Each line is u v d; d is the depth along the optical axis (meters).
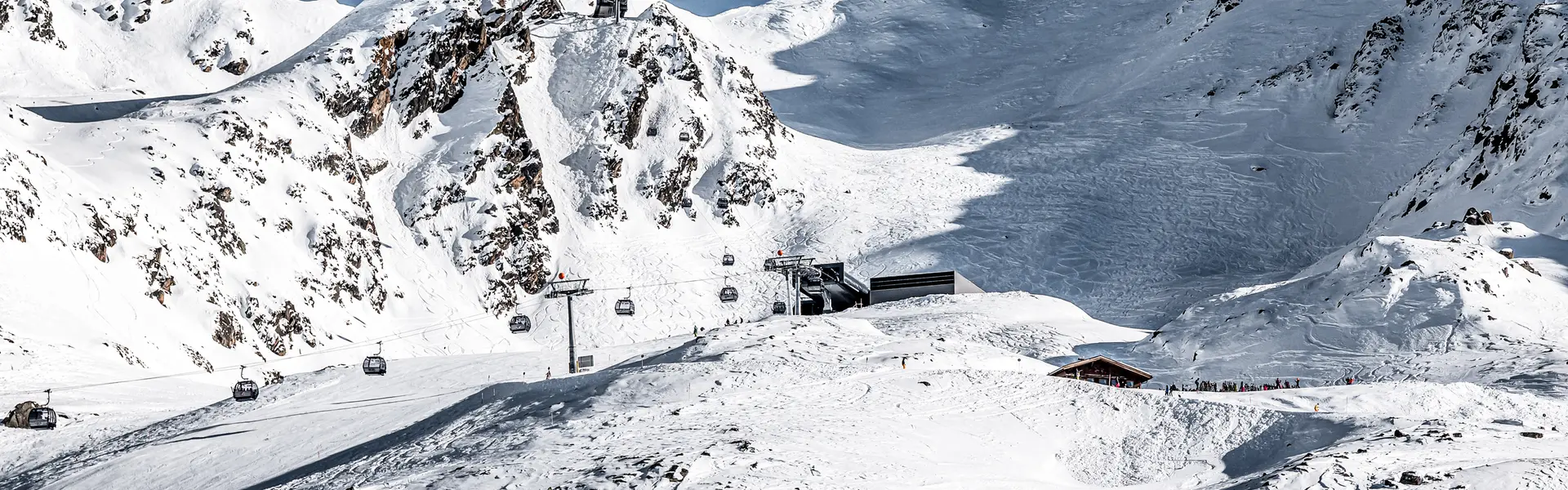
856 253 162.88
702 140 183.62
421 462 53.62
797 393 60.47
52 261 109.81
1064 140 198.12
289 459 64.19
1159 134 196.88
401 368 90.88
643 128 181.62
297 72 162.12
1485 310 91.38
